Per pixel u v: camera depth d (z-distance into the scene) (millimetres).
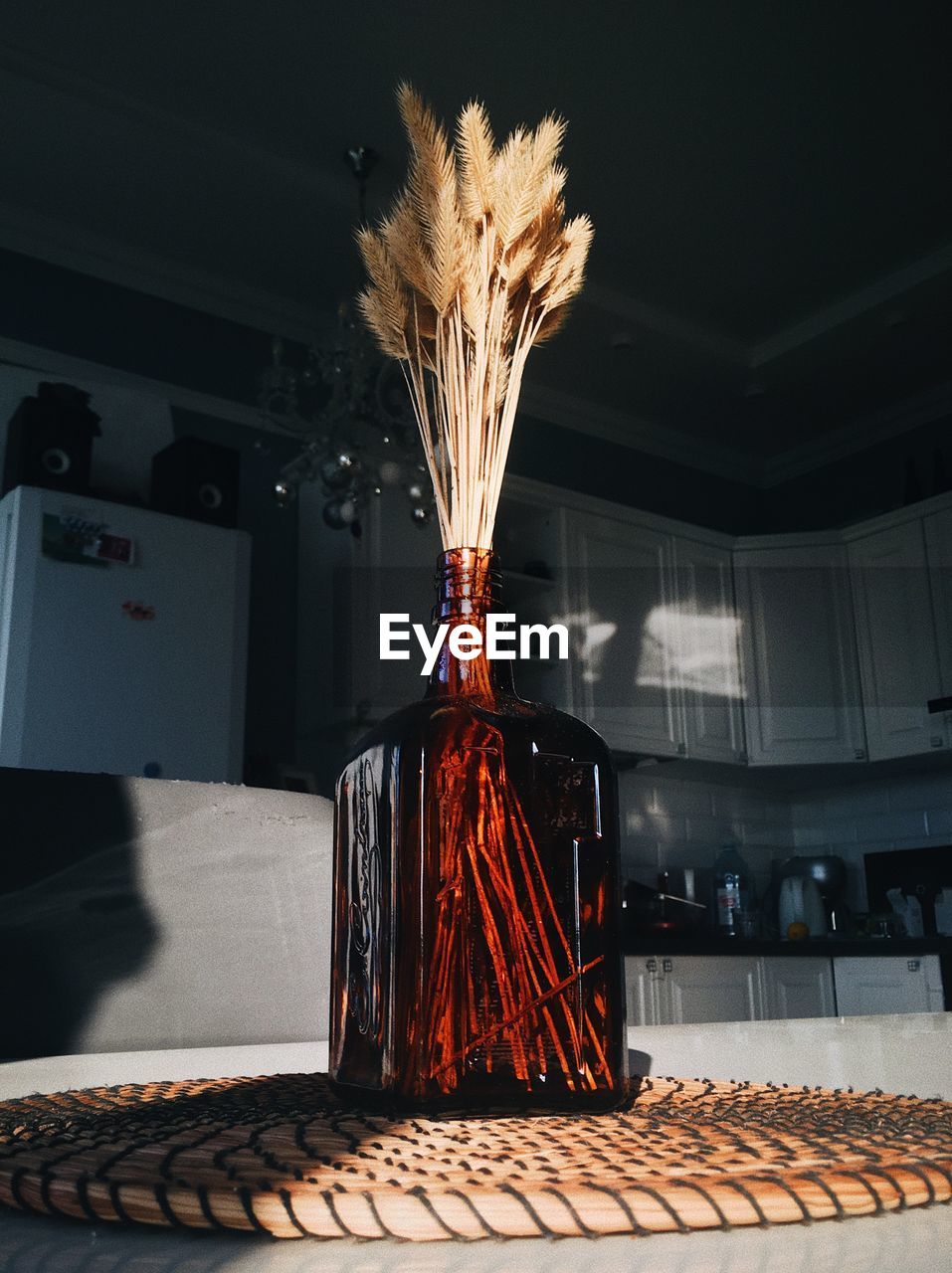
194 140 3377
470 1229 254
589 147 3471
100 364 3799
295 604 4078
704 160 3527
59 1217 288
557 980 468
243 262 3955
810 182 3629
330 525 3242
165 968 928
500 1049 455
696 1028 917
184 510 3371
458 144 581
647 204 3723
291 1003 984
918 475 4930
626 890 4312
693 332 4414
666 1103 470
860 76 3199
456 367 565
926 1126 369
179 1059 748
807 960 3838
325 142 3443
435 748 489
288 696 3975
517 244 573
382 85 3221
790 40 3068
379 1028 460
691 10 2969
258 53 3105
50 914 887
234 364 4105
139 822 954
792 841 5078
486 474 555
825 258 4012
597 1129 385
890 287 4113
